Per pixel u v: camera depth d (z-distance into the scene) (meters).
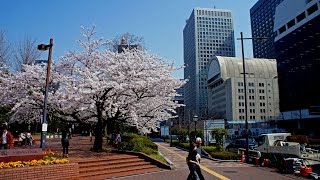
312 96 84.50
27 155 13.26
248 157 22.66
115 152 21.64
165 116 27.30
